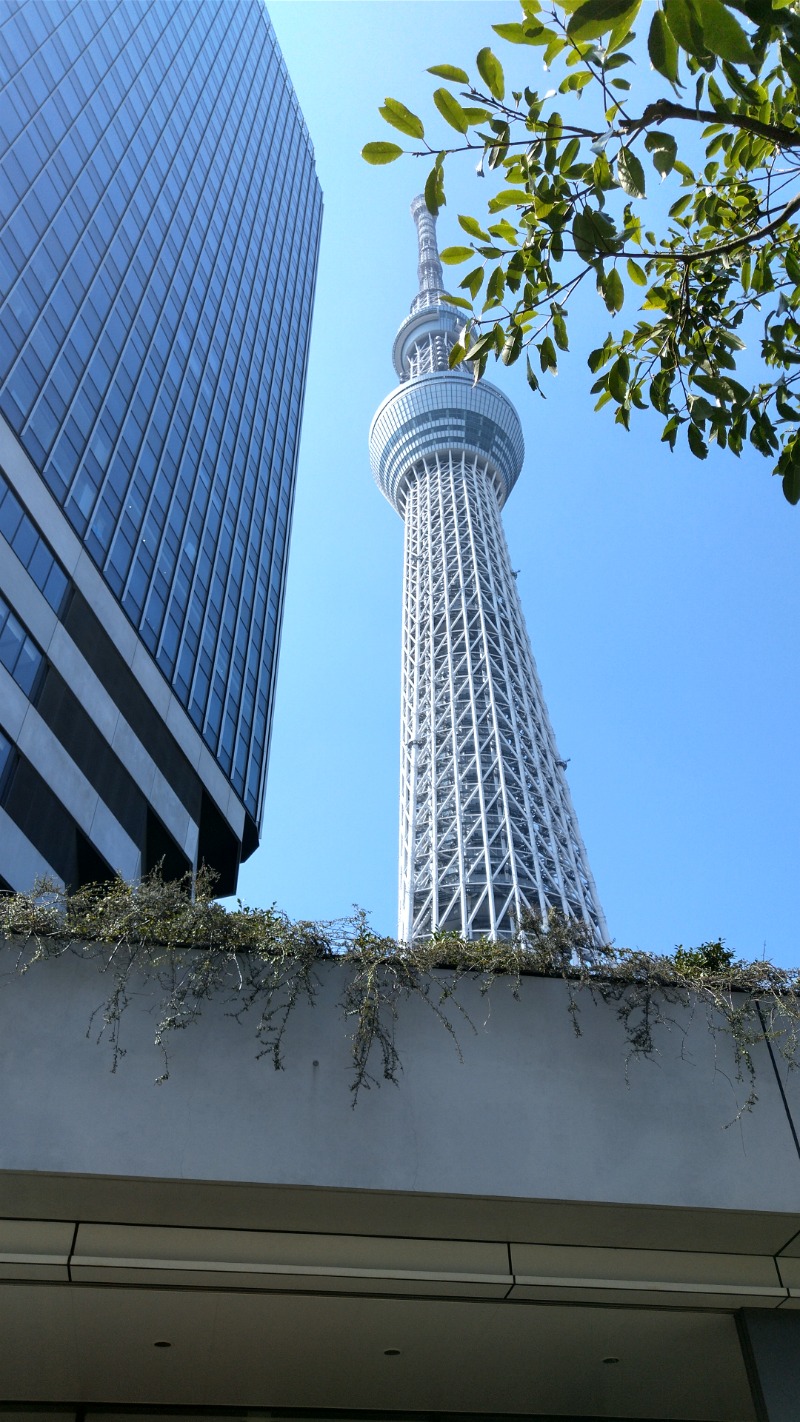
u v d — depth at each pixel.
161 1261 9.38
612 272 8.38
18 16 58.94
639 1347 10.95
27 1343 10.42
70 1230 9.43
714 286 9.47
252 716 64.88
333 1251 9.73
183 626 55.62
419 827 109.25
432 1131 9.43
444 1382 11.49
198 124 86.88
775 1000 10.57
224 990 9.82
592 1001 10.49
